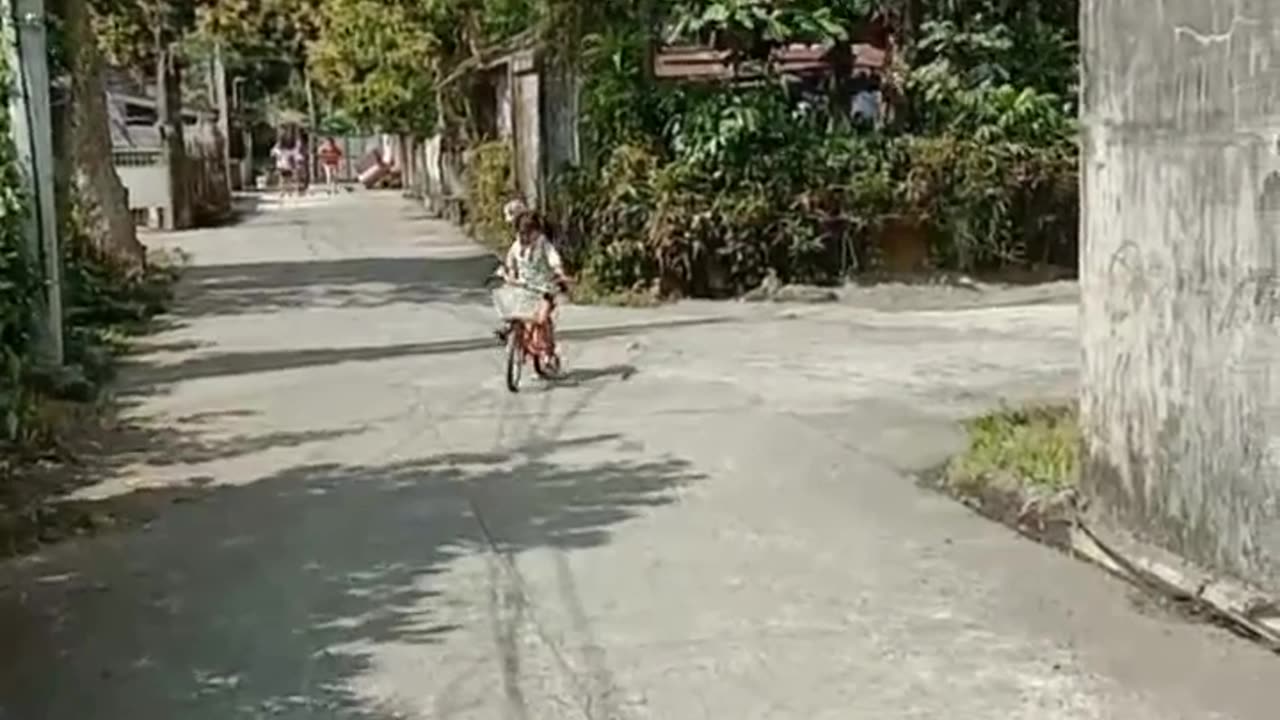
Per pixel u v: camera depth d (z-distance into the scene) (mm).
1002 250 17078
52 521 7109
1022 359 11648
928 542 6449
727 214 16250
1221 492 5309
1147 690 4660
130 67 30031
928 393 10164
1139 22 5832
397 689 4836
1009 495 7105
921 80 17312
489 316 14797
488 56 22875
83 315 14188
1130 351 5977
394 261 21234
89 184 17109
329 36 31656
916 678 4812
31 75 10117
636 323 14219
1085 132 6422
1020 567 6039
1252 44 5020
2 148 8688
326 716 4625
